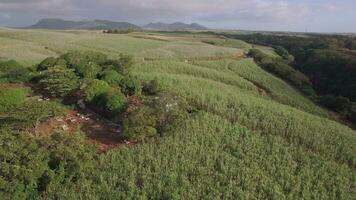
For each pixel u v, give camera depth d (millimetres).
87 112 32656
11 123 26422
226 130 30094
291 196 22375
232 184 22938
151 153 25781
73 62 42344
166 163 24547
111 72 37719
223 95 39219
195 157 25703
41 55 57250
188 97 37094
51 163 22875
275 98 51750
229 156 26141
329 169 26469
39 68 43812
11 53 56031
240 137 29188
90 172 23531
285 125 32469
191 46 81125
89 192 21812
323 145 29906
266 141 29188
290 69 70000
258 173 24422
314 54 102688
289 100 51281
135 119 27984
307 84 66812
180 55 69562
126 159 25000
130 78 37312
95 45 73000
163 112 30109
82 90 35219
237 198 21641
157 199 21625
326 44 127062
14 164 21375
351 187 24875
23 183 21000
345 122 47406
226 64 65938
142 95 36594
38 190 21750
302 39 157500
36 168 21562
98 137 28453
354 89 66812
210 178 23500
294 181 23891
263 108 36562
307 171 25516
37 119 27469
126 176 23359
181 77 46750
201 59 69625
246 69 63844
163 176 23359
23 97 31656
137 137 27516
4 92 30391
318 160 27375
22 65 45938
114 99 31734
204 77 53719
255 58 79875
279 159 26422
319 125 34469
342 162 28469
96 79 36312
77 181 22594
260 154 27062
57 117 30531
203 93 38781
